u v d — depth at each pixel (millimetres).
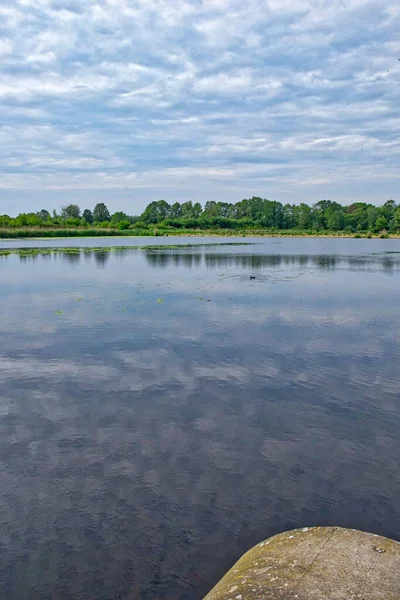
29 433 7637
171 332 14211
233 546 5098
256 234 131375
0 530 5375
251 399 9070
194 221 145125
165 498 5945
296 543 4004
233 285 24781
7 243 72438
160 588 4555
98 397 9109
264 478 6391
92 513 5660
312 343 13031
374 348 12555
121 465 6707
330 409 8641
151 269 33469
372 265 36875
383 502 5871
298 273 30891
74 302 19438
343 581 3412
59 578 4691
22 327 14875
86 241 83062
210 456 6961
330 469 6629
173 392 9391
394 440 7480
